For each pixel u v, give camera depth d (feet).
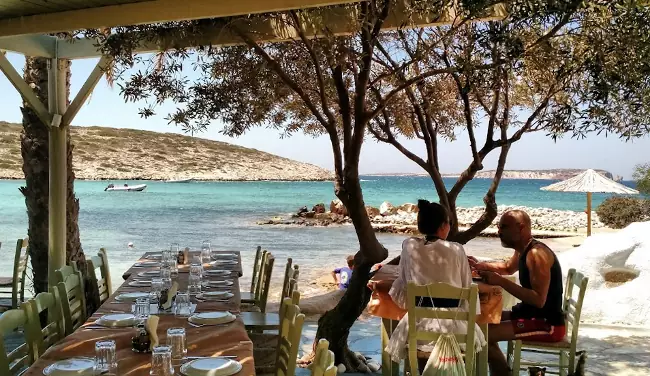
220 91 17.53
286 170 414.62
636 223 25.81
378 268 16.88
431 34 17.39
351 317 16.92
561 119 15.97
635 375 17.26
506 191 263.49
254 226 79.51
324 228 77.87
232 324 11.90
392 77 18.33
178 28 16.93
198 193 185.06
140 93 17.19
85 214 97.71
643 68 13.15
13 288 22.00
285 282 17.78
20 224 74.33
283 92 18.57
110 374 8.63
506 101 17.62
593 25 13.57
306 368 17.12
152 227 75.92
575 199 205.16
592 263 25.07
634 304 23.76
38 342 11.37
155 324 9.96
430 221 13.58
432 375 11.98
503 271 16.46
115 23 14.67
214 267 19.92
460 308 13.03
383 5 14.38
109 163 329.31
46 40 21.33
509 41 12.78
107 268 19.60
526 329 14.37
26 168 23.09
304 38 14.96
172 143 385.09
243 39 15.44
